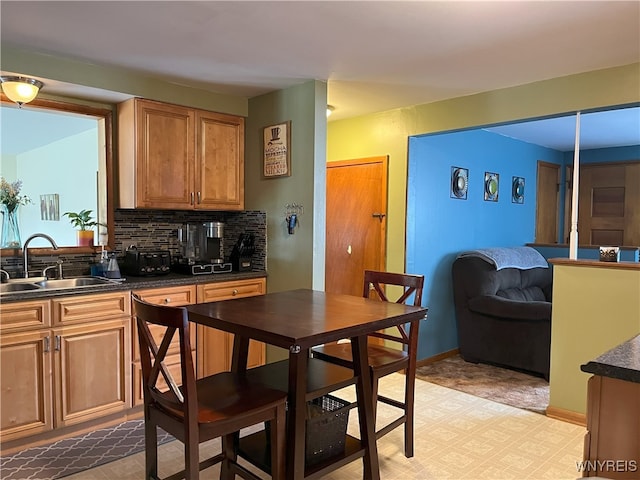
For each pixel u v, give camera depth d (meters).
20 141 3.45
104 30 2.47
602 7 2.16
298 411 1.92
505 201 5.46
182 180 3.54
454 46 2.67
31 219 3.28
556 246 5.52
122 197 3.44
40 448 2.71
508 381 3.98
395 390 3.71
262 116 3.80
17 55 2.75
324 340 1.84
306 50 2.76
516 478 2.44
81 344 2.85
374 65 3.03
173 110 3.47
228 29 2.45
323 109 3.44
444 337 4.68
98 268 3.31
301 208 3.53
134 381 3.09
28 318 2.65
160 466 2.53
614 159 6.23
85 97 3.27
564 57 2.83
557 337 3.19
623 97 2.96
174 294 3.27
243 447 2.22
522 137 5.52
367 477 2.27
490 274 4.39
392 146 4.23
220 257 3.88
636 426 1.19
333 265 4.77
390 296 4.29
